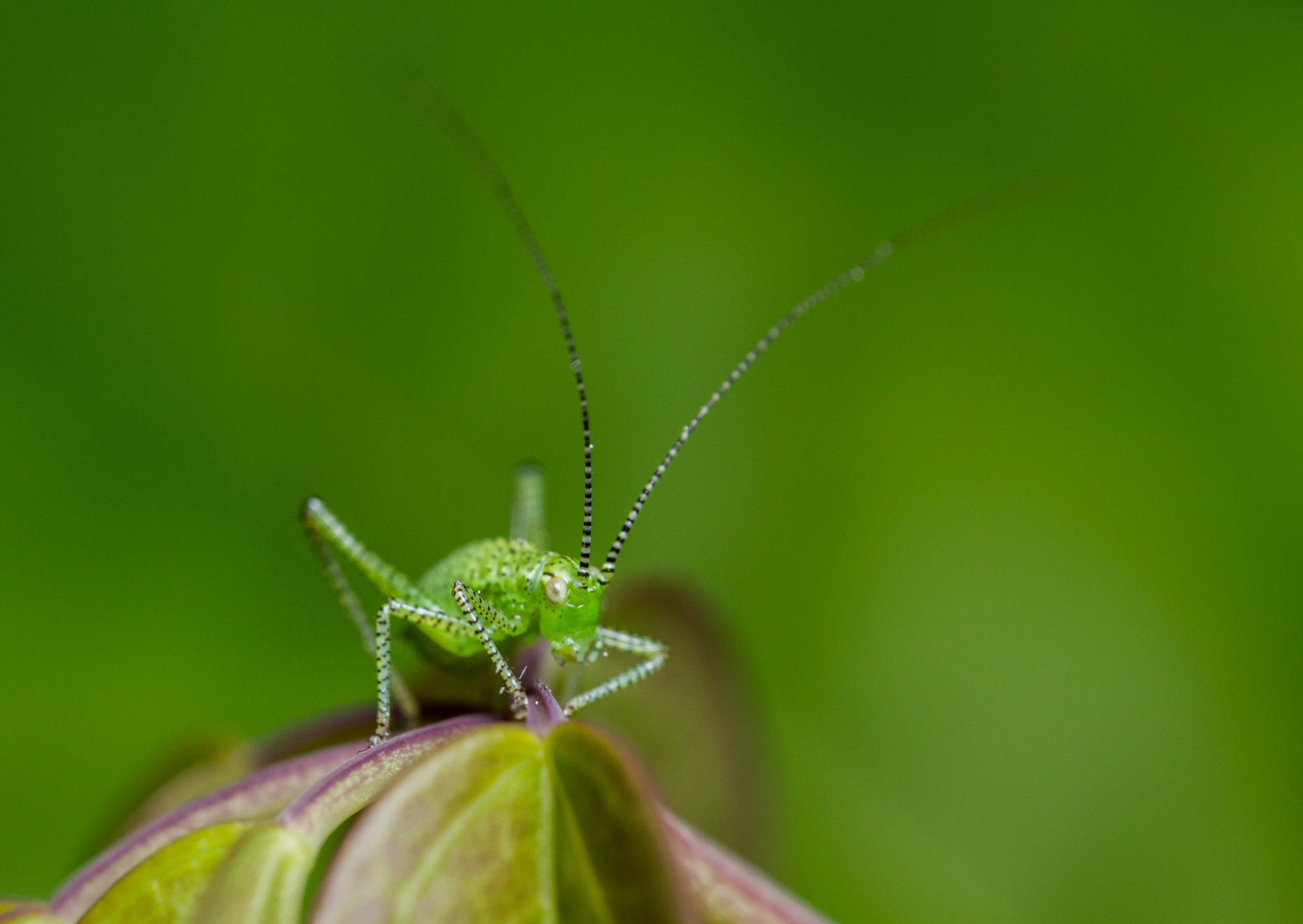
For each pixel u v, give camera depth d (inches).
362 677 4.7
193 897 3.7
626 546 4.8
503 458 4.8
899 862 4.6
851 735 4.7
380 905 3.3
